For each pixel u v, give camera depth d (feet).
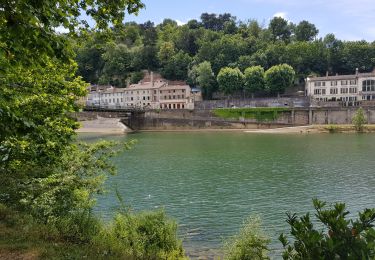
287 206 88.07
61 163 51.78
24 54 25.85
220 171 133.59
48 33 24.04
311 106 394.11
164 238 54.34
